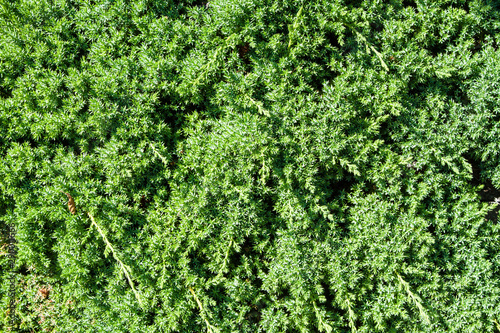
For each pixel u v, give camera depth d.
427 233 1.33
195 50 1.34
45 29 1.34
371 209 1.33
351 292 1.33
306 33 1.34
